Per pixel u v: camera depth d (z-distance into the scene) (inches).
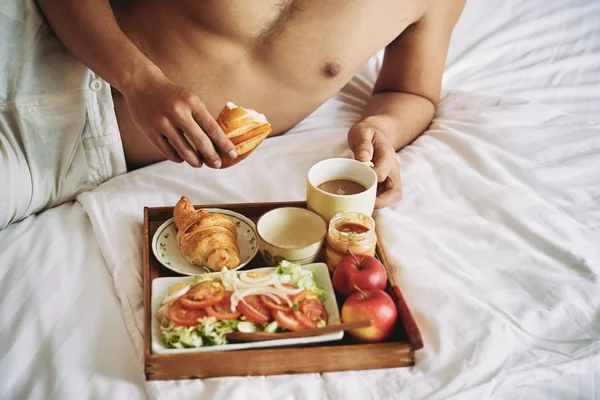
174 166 49.5
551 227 44.3
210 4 44.9
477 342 34.2
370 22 50.0
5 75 43.2
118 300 37.4
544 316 36.7
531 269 40.2
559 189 48.2
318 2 47.1
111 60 40.2
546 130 54.6
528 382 33.5
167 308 33.3
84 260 40.2
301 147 53.1
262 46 48.2
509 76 65.7
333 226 38.4
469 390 32.1
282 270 35.5
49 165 45.4
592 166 50.6
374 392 32.0
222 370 32.0
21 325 34.9
